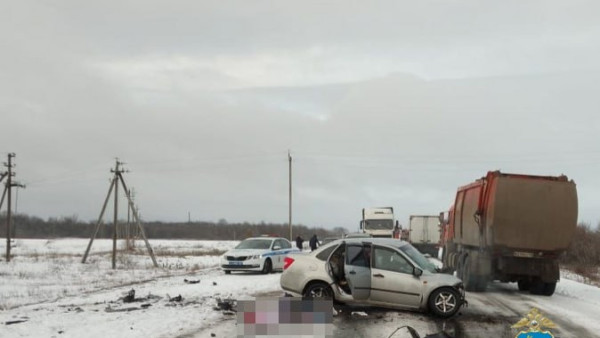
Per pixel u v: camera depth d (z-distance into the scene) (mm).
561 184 17297
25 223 105250
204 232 104875
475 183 19312
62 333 9711
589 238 41406
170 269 28859
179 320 11109
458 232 21656
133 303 13922
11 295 17125
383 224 46156
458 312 12758
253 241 26047
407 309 12367
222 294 15969
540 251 17359
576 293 18922
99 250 54812
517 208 17297
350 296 12398
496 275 17734
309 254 13039
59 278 23453
